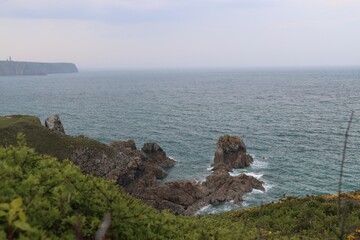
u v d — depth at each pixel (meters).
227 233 7.72
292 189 55.06
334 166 65.69
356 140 85.44
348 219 17.89
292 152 75.88
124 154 61.09
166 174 63.66
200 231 6.87
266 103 162.00
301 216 20.55
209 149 80.12
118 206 5.03
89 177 5.71
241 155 66.81
